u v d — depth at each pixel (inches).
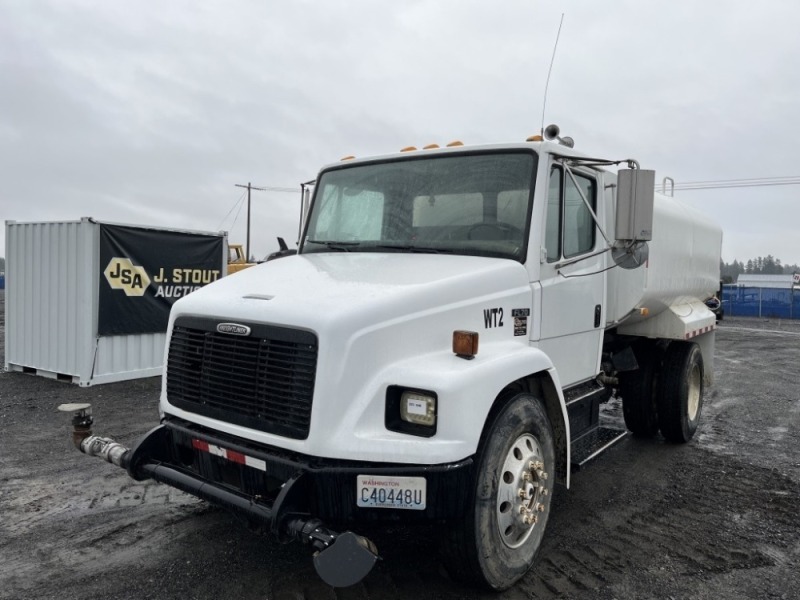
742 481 223.0
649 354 268.4
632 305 218.8
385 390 125.8
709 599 141.5
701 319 278.7
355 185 191.6
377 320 126.9
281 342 128.6
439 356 135.0
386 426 126.0
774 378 467.2
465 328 142.9
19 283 419.5
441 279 141.9
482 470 130.9
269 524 120.6
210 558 156.3
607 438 203.3
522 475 142.3
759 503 201.5
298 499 121.9
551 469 154.6
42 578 146.6
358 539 113.7
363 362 124.3
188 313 149.3
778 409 352.5
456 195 172.4
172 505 190.4
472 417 125.0
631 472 232.2
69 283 386.0
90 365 379.9
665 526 181.8
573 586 145.7
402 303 131.6
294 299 133.0
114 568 151.3
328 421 121.5
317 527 116.6
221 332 139.5
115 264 390.3
